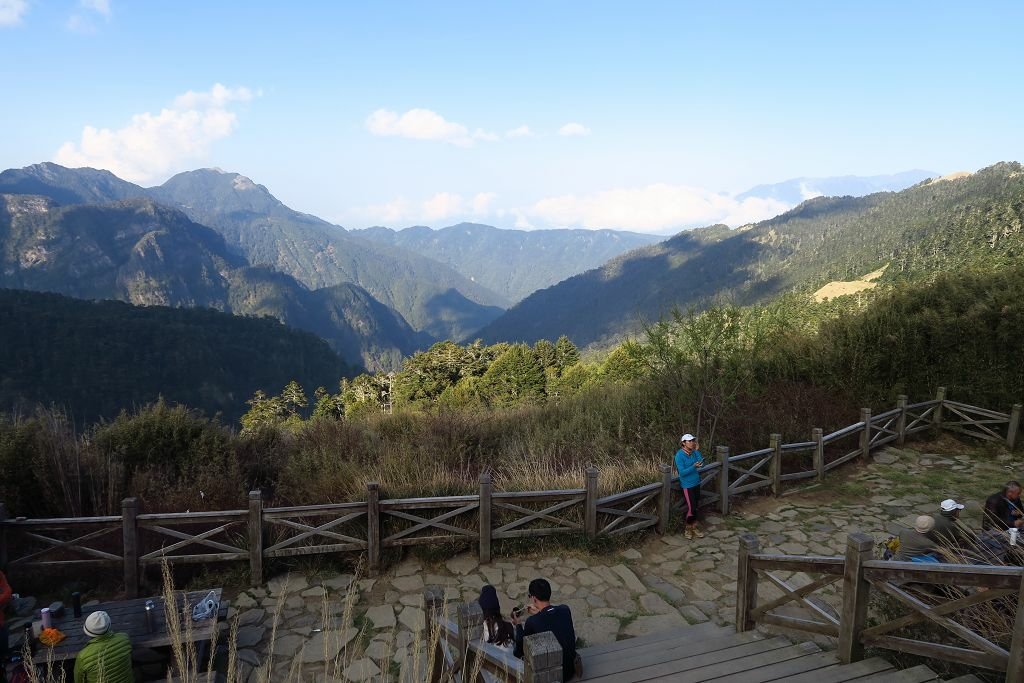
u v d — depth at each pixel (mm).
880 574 3732
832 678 3680
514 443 12172
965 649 3320
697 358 11695
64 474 7465
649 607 6090
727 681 3820
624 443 11562
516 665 3396
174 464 8898
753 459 9328
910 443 11906
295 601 6160
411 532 6906
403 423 13812
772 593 6301
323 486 8602
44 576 6340
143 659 4727
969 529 5664
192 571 6613
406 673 4801
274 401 63156
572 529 7363
